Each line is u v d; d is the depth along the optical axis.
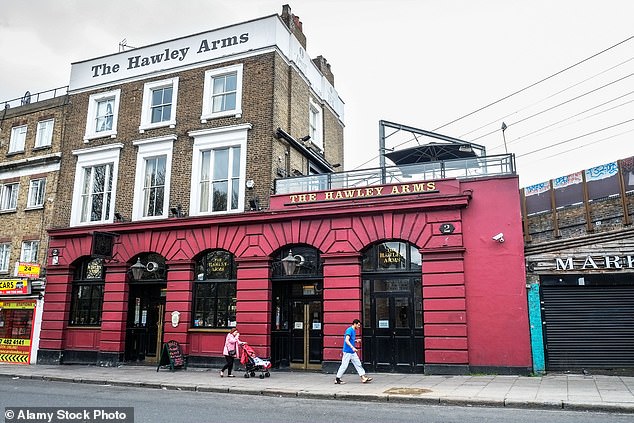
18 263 21.11
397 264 16.42
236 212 18.44
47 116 23.67
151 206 20.25
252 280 17.61
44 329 20.61
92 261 20.94
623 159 14.59
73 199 21.59
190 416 9.51
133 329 19.86
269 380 14.62
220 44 20.38
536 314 14.88
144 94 21.28
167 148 20.22
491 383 13.00
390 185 16.66
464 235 15.56
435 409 10.32
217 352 17.77
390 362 15.87
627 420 8.86
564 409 10.02
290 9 21.72
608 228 14.65
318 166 23.11
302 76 21.94
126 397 12.05
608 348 14.26
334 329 16.27
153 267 19.36
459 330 14.91
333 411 10.13
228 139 19.28
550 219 15.72
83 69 23.00
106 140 21.64
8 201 24.00
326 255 16.69
